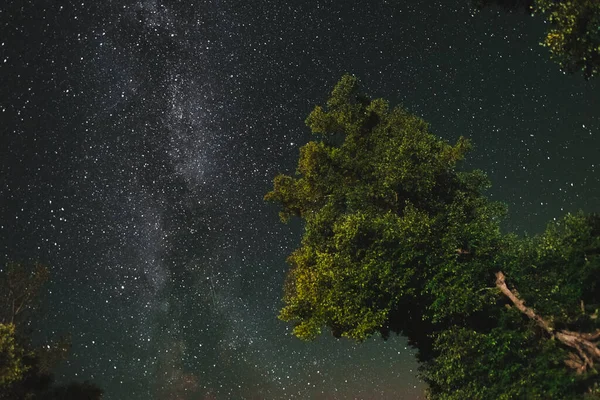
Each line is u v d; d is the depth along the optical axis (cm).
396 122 1862
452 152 1781
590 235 1424
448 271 1473
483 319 1481
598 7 1227
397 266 1520
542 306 1395
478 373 1402
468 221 1620
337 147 1927
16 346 1811
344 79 1930
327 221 1809
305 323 1752
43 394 1908
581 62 1277
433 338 1631
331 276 1600
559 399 1288
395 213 1695
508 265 1473
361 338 1563
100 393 2041
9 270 2133
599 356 1284
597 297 1399
